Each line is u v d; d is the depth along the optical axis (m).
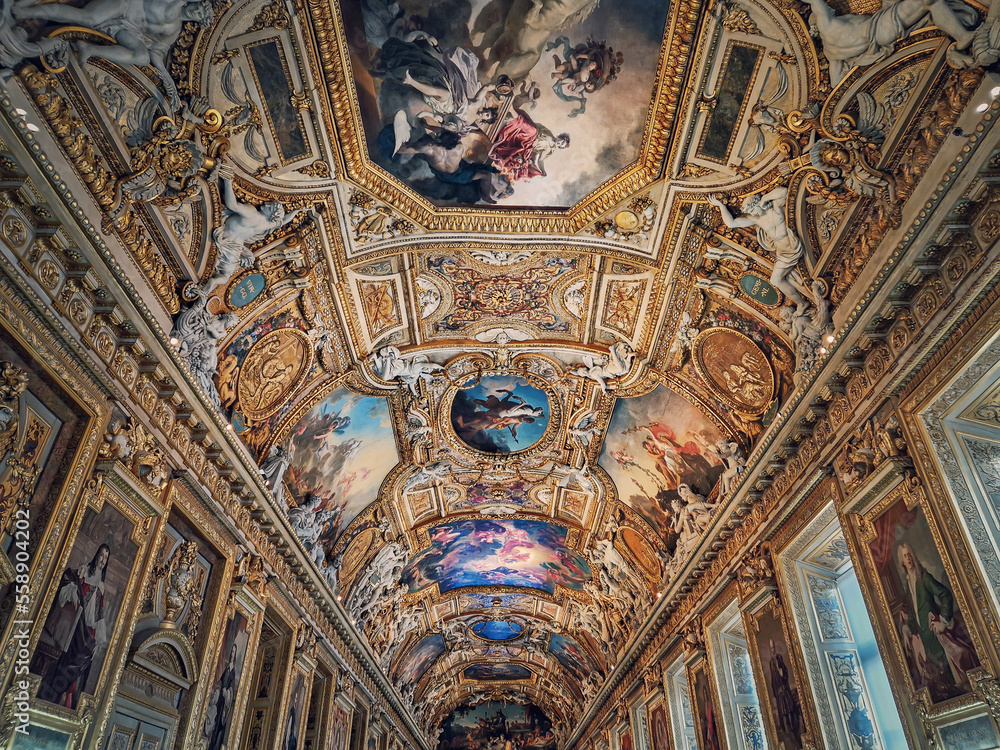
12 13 6.93
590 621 31.86
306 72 10.43
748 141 11.16
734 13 9.65
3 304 7.20
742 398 15.29
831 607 13.34
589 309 16.33
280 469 15.77
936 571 8.80
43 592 7.46
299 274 13.48
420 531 25.69
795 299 12.23
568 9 10.16
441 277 15.38
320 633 19.73
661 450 19.25
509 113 11.74
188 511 11.46
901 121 9.15
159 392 10.52
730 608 16.53
